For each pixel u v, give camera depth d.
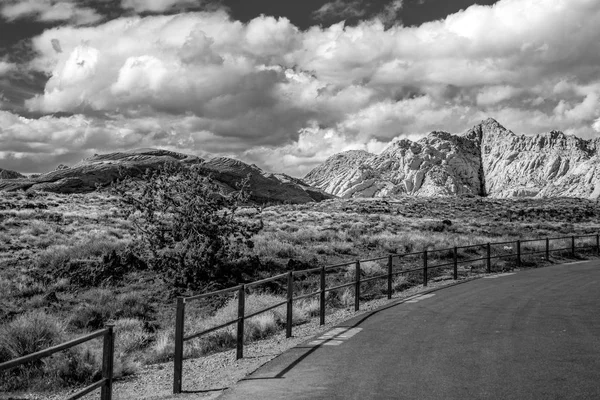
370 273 23.67
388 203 78.12
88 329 15.93
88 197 59.38
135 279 21.38
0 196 50.56
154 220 23.02
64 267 22.02
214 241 22.19
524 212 70.69
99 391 9.43
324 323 13.40
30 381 10.12
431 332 11.30
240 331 10.09
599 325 11.86
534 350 9.55
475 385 7.44
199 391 8.01
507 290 18.03
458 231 47.44
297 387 7.57
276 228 38.44
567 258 31.22
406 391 7.20
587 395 6.96
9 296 18.95
